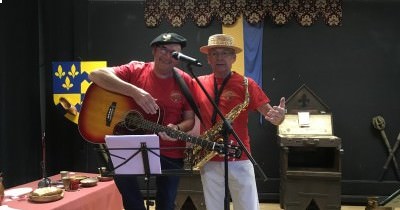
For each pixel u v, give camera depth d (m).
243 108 2.50
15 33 4.02
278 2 4.59
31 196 2.55
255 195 2.55
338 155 3.91
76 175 3.43
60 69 4.30
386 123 4.54
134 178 2.43
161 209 2.48
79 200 2.67
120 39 4.80
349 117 4.59
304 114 4.28
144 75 2.41
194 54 4.70
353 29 4.56
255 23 4.60
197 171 2.20
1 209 2.33
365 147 4.57
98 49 4.82
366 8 4.54
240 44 4.63
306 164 4.50
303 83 4.62
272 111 2.43
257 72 4.62
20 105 4.10
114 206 3.20
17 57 4.06
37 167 4.41
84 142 4.69
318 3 4.56
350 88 4.58
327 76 4.60
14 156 3.99
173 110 2.38
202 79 2.67
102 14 4.80
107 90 2.34
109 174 2.08
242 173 2.51
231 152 2.07
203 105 2.55
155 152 1.99
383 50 4.54
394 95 4.53
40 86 4.65
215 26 4.69
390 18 4.52
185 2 4.69
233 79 2.58
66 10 4.65
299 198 3.93
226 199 2.04
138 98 2.21
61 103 4.29
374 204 3.06
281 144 4.00
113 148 1.98
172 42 2.25
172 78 2.40
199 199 3.89
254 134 4.70
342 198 4.52
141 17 4.78
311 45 4.61
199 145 2.16
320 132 4.14
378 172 4.55
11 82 3.96
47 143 4.64
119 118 2.30
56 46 4.62
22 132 4.12
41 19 4.62
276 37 4.64
